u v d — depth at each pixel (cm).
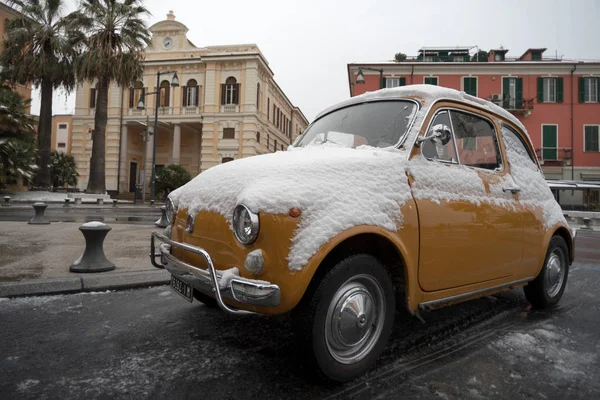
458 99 326
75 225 1107
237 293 222
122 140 3828
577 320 386
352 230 231
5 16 3300
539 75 3222
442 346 313
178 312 383
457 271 292
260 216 222
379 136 308
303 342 230
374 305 260
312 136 361
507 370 274
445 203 284
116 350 296
